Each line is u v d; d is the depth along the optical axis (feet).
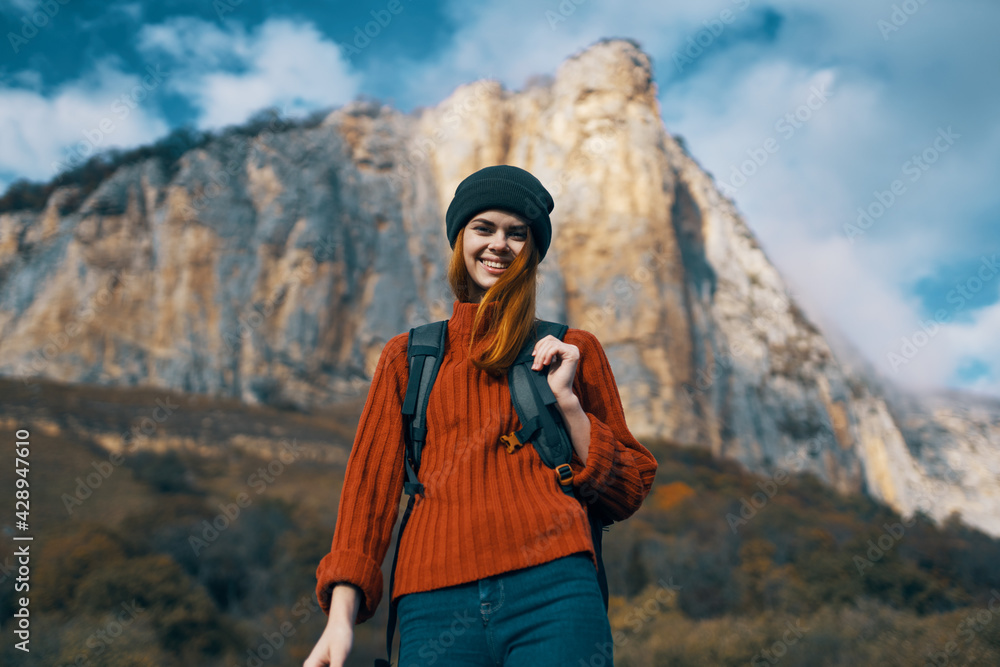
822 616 55.42
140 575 64.59
